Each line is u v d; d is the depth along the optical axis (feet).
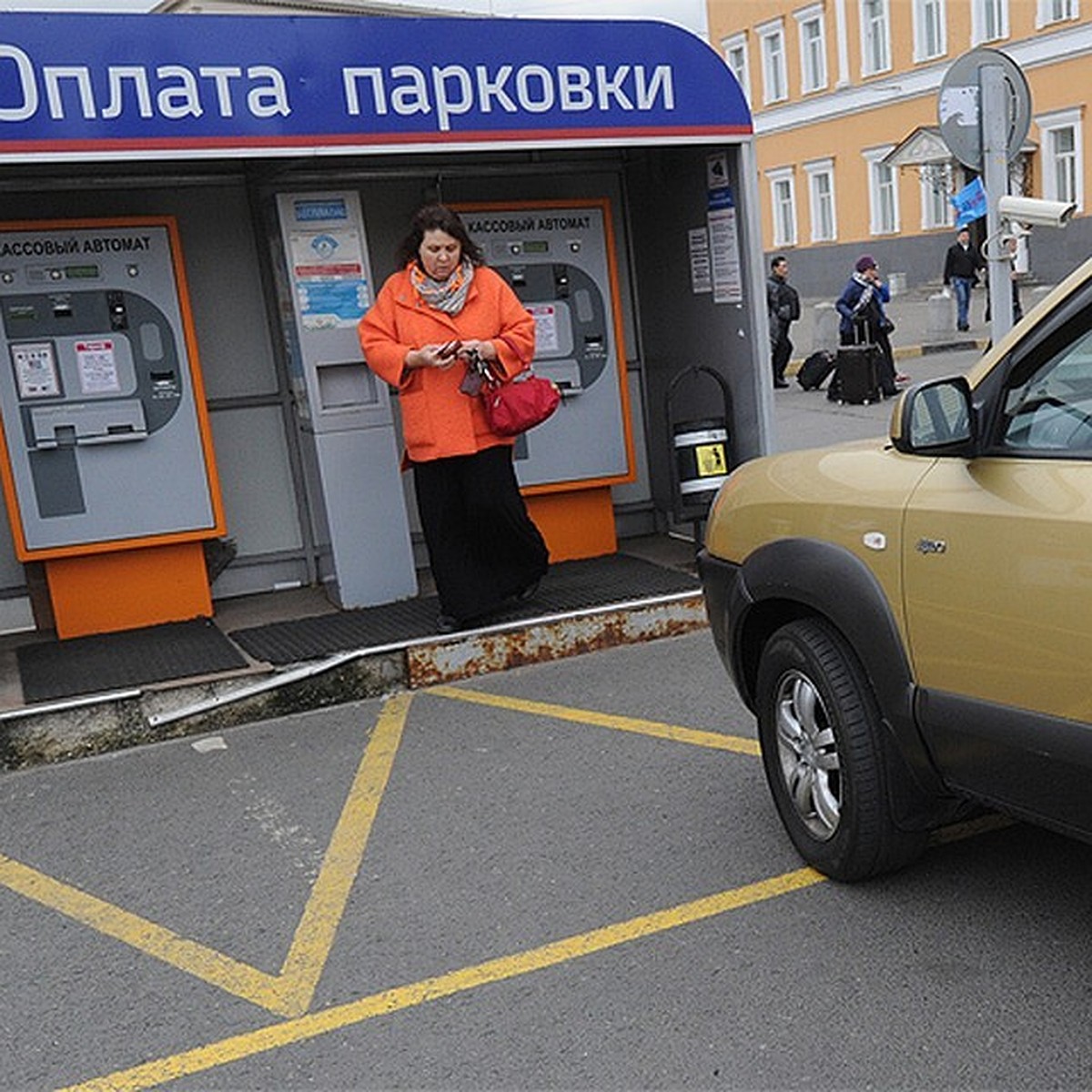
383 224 24.12
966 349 66.59
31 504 20.80
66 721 17.88
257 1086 10.19
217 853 14.61
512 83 19.83
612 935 12.00
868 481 11.62
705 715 17.70
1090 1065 9.57
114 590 21.95
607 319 24.44
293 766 17.04
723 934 11.85
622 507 26.99
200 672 19.13
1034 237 96.94
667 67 20.99
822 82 115.96
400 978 11.59
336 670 19.35
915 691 10.96
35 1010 11.59
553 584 23.22
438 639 19.92
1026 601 9.64
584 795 15.33
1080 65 92.94
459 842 14.34
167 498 21.49
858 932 11.67
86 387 20.79
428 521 20.15
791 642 12.44
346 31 18.74
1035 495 9.70
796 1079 9.66
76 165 20.83
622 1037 10.39
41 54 17.21
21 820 15.97
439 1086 9.97
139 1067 10.59
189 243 22.91
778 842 13.64
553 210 23.75
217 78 18.10
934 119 104.83
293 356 22.40
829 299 115.24
